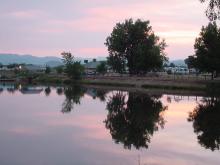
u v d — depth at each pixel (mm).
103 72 171750
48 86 137875
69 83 156375
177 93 94938
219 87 95750
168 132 40250
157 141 35125
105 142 34344
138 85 117562
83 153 29578
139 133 39531
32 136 36656
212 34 98875
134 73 139375
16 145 32281
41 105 67562
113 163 26656
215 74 113438
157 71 151875
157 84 111125
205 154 29922
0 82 175875
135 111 59688
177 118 51656
